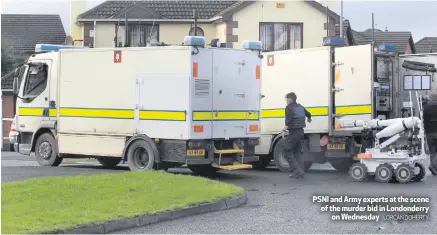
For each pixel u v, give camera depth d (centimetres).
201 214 1491
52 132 2462
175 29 4206
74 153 2378
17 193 1524
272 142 2539
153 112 2164
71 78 2375
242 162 2242
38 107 2509
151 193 1584
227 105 2194
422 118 2216
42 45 2548
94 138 2319
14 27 5306
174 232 1288
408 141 2098
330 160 2481
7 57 4812
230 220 1416
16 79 2572
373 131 2223
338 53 2347
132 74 2212
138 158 2219
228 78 2194
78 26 4328
